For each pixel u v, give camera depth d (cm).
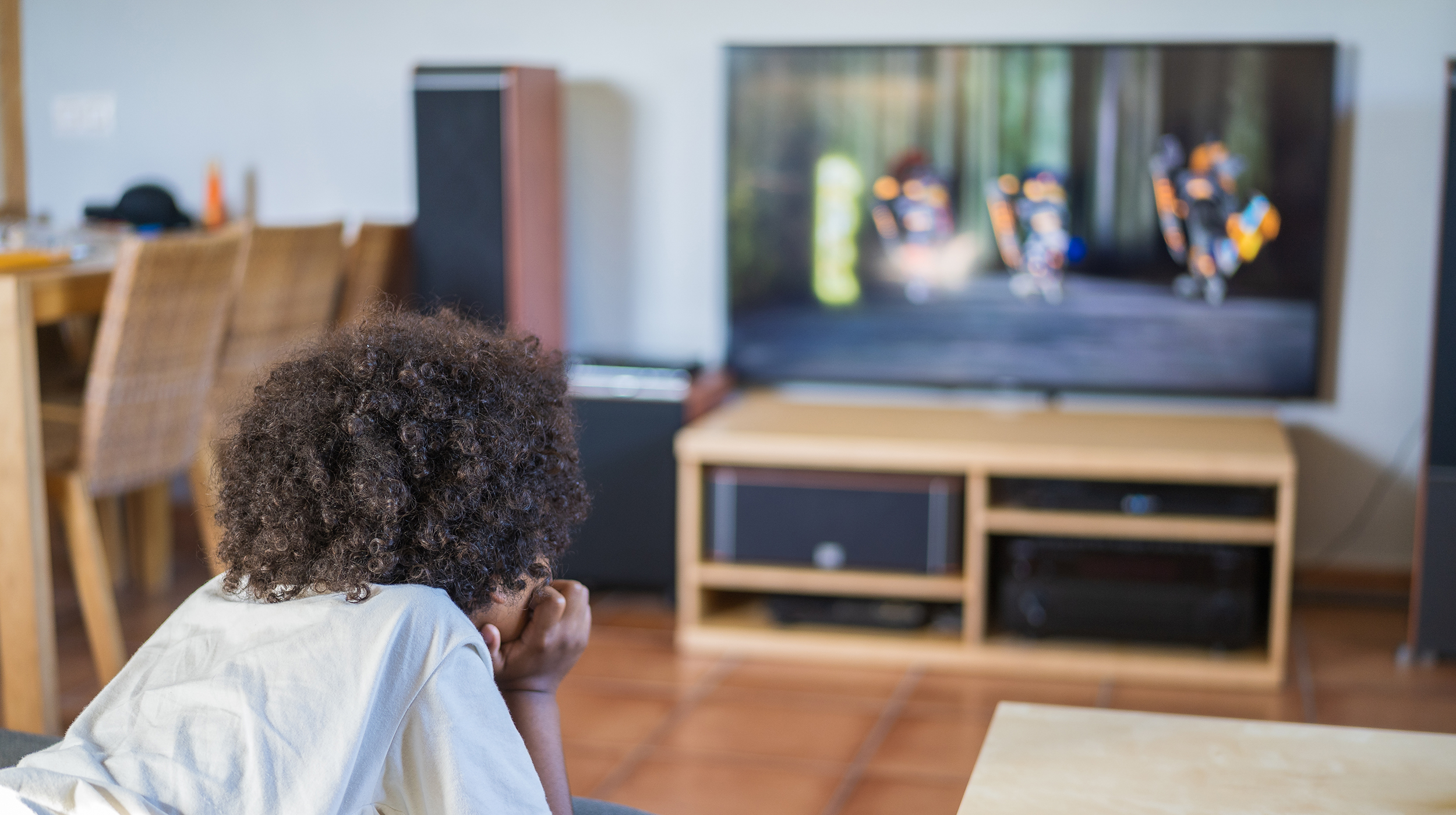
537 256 348
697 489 310
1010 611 300
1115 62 323
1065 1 334
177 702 81
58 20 402
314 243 318
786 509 309
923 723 269
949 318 341
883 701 281
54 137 407
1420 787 120
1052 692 285
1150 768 124
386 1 378
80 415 291
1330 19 321
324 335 98
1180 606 292
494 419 88
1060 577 297
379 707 79
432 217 337
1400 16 317
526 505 90
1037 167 331
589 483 332
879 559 307
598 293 373
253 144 393
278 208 395
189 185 400
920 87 334
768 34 352
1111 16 332
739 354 356
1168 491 291
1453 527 288
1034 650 299
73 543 266
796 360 353
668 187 364
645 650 312
